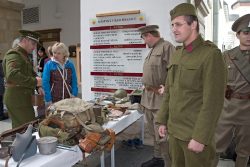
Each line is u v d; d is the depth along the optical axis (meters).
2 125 4.82
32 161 1.50
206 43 1.49
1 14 6.33
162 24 3.43
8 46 6.53
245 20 2.33
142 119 3.53
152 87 2.64
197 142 1.39
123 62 3.73
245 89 2.38
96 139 1.78
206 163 1.54
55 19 9.20
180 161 1.66
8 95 2.68
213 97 1.38
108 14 3.71
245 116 2.40
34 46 2.80
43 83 3.05
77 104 2.04
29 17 9.73
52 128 1.80
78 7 8.72
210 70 1.40
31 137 1.56
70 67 3.28
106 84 3.89
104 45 3.84
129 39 3.65
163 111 1.78
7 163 1.43
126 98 3.22
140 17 3.54
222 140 2.53
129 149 3.46
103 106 2.70
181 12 1.47
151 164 2.76
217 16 7.16
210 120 1.38
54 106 1.99
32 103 2.82
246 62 2.37
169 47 2.56
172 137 1.64
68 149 1.69
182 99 1.53
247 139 2.45
